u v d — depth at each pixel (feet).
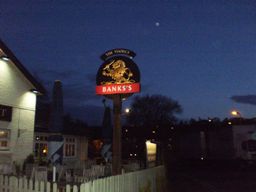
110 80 43.75
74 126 87.20
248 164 100.83
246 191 56.65
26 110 59.88
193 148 138.51
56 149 40.75
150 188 43.47
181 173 92.53
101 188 27.32
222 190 58.03
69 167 59.93
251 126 102.47
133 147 105.19
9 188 28.09
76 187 24.75
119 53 44.14
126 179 33.60
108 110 74.18
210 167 113.80
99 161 75.46
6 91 55.77
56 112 43.14
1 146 54.49
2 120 54.65
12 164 50.62
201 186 63.36
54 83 44.70
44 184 26.30
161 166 54.19
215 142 120.26
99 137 120.98
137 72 43.27
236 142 103.71
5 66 55.77
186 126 203.82
